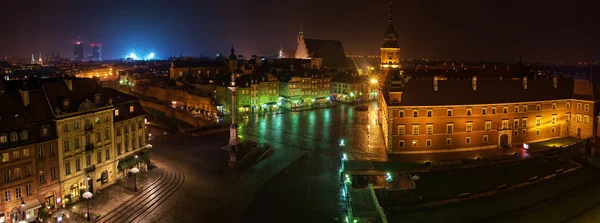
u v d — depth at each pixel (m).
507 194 84.56
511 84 122.38
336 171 100.12
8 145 68.19
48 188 74.75
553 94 124.94
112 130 87.94
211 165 103.44
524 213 75.94
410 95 114.31
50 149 75.00
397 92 112.75
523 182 90.88
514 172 96.88
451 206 79.19
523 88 123.00
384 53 180.00
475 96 117.12
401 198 81.56
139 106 97.88
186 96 188.25
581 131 125.19
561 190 86.62
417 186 88.19
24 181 70.81
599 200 81.69
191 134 135.00
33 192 72.38
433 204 79.62
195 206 79.56
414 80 116.88
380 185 88.06
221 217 75.44
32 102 74.94
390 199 81.31
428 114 113.69
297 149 119.31
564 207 78.81
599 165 100.94
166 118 163.25
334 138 132.75
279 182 92.88
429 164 102.88
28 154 71.31
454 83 118.12
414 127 113.94
